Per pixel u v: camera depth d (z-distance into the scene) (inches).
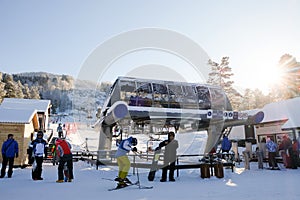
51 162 601.9
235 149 569.3
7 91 2290.8
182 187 261.6
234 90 1363.2
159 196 212.5
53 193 225.3
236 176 350.3
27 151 486.3
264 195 212.1
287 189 241.0
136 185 274.4
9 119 503.2
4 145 342.6
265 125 610.2
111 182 296.2
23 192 229.3
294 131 518.9
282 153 463.2
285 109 585.0
